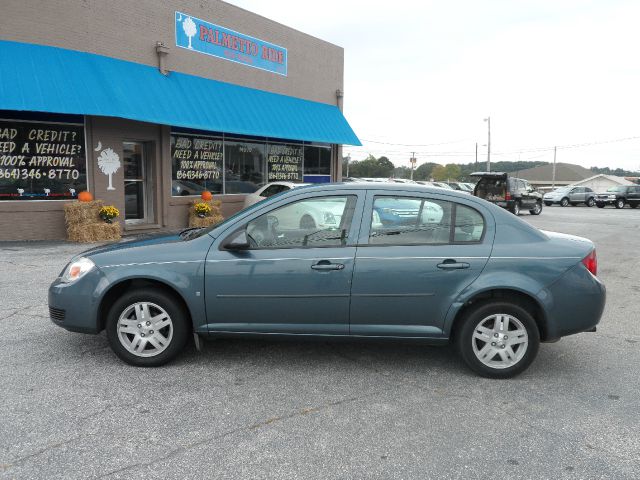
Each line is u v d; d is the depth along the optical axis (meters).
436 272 4.25
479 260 4.26
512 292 4.34
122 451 3.18
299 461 3.11
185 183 14.35
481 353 4.36
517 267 4.24
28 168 11.09
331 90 19.66
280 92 17.20
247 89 15.81
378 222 4.39
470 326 4.32
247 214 4.46
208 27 14.44
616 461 3.15
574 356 4.96
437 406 3.87
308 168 18.88
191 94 13.50
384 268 4.27
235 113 14.49
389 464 3.09
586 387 4.23
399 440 3.37
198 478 2.92
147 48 12.84
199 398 3.94
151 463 3.06
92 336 5.29
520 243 4.33
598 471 3.04
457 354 4.68
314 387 4.18
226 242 4.41
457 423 3.61
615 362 4.81
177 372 4.43
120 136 12.47
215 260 4.36
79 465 3.02
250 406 3.82
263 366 4.61
